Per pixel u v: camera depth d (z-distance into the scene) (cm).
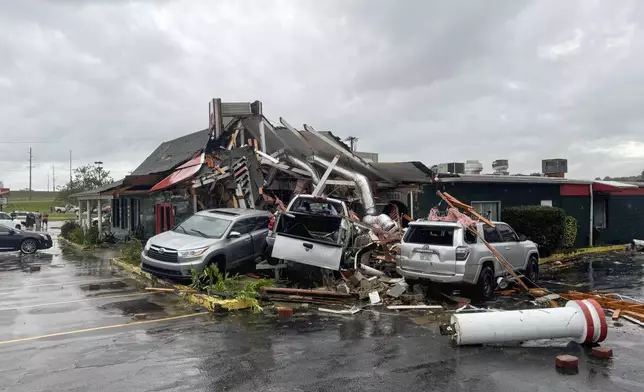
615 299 1055
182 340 735
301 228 1291
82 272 1461
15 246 1995
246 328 813
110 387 543
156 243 1218
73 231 2698
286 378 576
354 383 562
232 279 1105
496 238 1163
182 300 1033
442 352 686
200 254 1160
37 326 816
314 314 924
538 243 1803
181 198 1856
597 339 702
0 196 5584
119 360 638
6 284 1242
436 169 2194
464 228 1048
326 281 1141
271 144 1944
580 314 709
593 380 579
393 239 1276
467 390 545
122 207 2723
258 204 1606
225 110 1842
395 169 1703
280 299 1018
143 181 1902
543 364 636
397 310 962
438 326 839
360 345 719
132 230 2491
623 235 2381
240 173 1616
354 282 1109
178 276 1152
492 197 1894
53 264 1667
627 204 2411
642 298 1111
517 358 660
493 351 692
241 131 1867
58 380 563
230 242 1236
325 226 1320
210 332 784
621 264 1742
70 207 7756
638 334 792
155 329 800
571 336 706
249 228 1325
